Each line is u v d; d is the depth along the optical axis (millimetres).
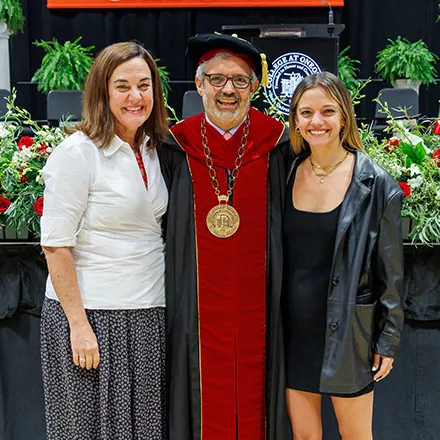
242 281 2271
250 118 2328
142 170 2182
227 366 2297
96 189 2076
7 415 2783
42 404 2799
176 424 2311
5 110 5020
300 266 2178
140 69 2064
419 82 6082
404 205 2631
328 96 2066
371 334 2129
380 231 2084
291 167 2254
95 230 2105
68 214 2035
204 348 2291
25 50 7027
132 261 2125
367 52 6949
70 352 2119
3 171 2654
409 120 3209
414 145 2824
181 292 2277
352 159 2164
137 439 2205
